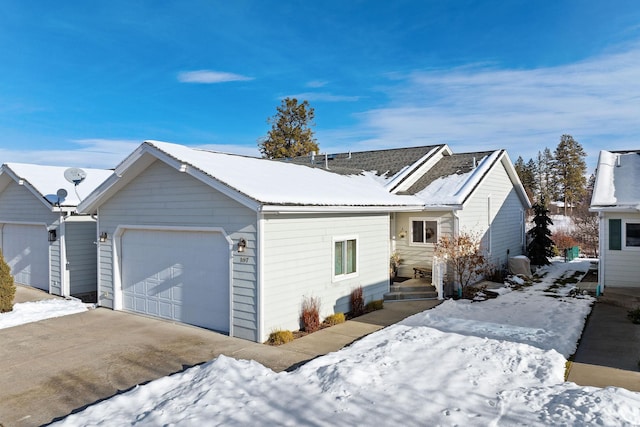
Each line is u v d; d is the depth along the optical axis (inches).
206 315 410.0
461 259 572.7
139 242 474.3
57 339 381.1
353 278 479.2
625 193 558.9
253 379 262.8
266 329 363.6
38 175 645.3
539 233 862.5
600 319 438.3
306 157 986.7
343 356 308.7
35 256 649.0
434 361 293.0
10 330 411.2
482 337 358.9
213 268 402.6
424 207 600.7
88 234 613.6
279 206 356.8
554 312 460.4
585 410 208.7
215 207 390.6
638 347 344.5
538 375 269.3
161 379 269.1
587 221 1230.9
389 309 494.0
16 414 240.8
